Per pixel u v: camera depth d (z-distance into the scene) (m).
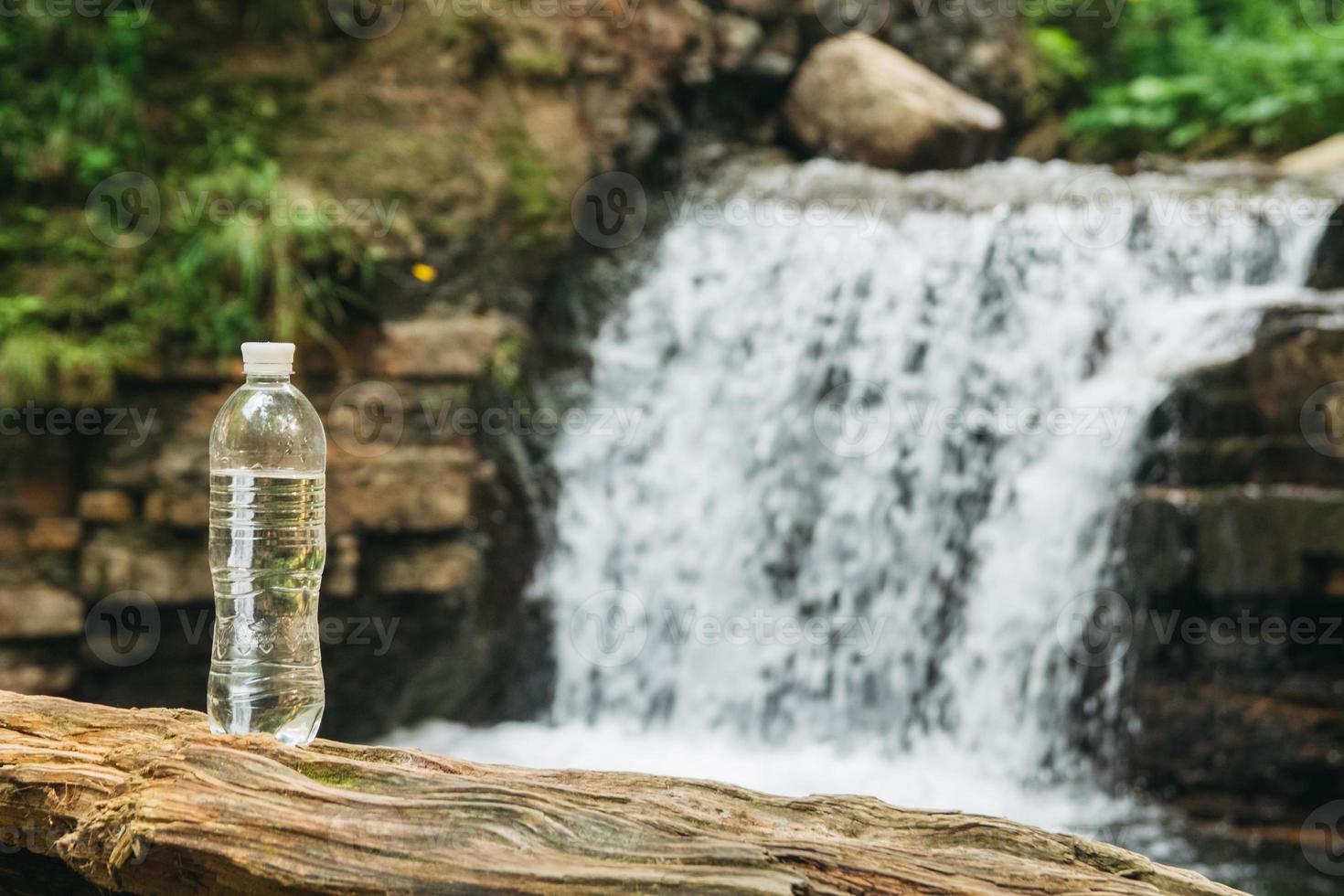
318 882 1.43
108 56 5.67
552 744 5.94
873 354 6.53
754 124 8.02
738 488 6.58
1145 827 5.06
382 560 5.64
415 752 1.77
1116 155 9.44
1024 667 5.73
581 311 6.84
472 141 6.33
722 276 6.93
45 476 5.11
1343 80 8.74
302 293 5.54
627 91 7.12
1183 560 5.30
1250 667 5.25
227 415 1.90
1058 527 5.75
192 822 1.50
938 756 5.86
